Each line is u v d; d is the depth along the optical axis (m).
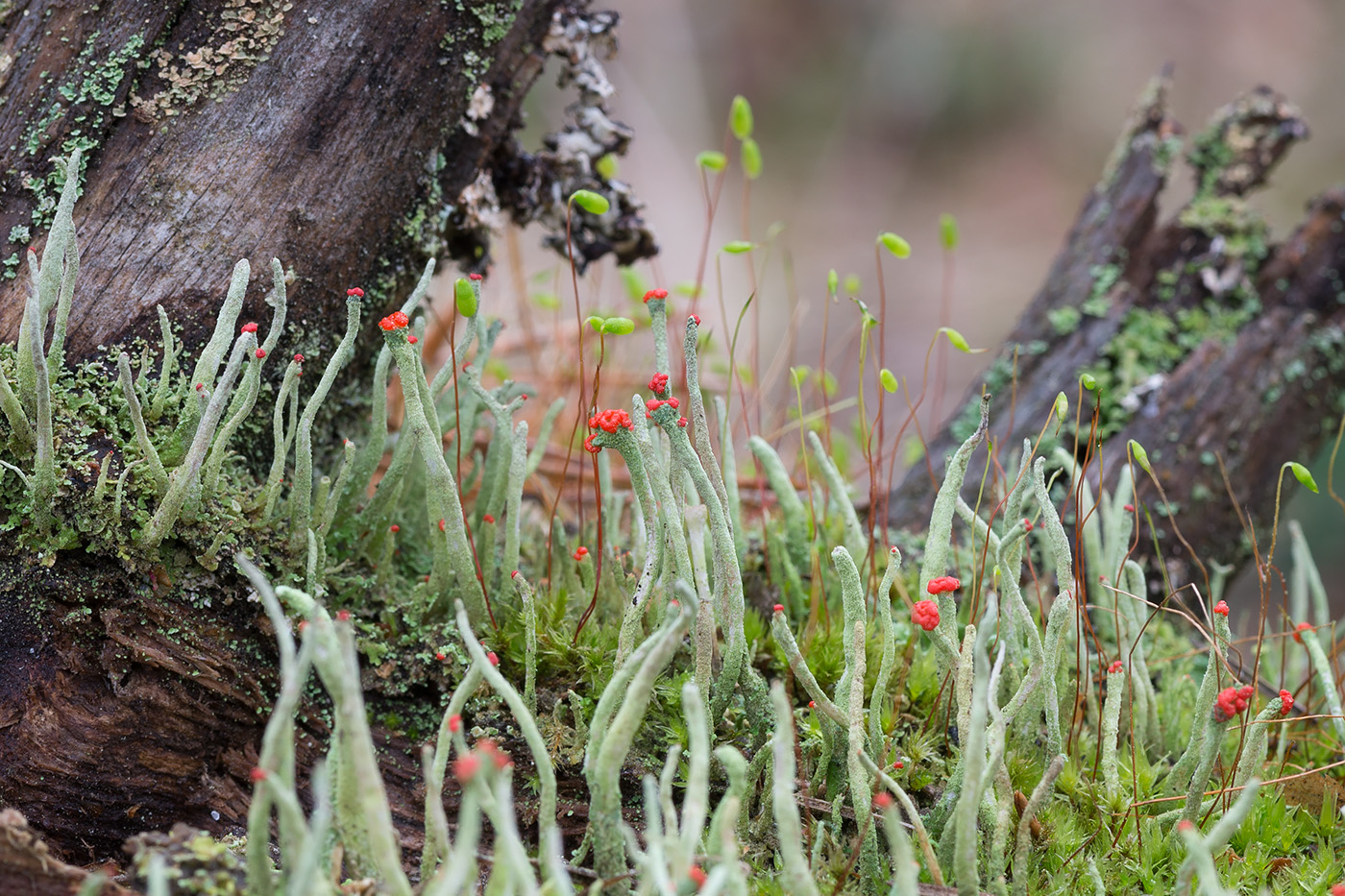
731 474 0.34
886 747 0.33
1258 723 0.32
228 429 0.32
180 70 0.33
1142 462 0.33
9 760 0.32
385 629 0.33
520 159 0.35
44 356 0.32
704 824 0.32
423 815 0.32
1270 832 0.33
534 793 0.32
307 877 0.30
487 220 0.35
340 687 0.30
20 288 0.33
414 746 0.33
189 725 0.32
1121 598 0.34
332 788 0.31
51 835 0.32
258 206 0.33
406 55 0.34
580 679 0.33
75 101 0.33
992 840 0.31
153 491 0.32
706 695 0.32
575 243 0.36
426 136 0.34
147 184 0.33
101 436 0.32
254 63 0.33
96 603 0.32
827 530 0.35
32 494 0.32
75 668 0.32
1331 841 0.33
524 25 0.34
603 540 0.34
